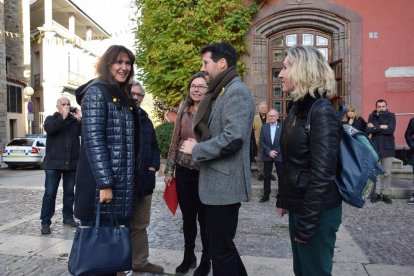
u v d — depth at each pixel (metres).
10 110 25.28
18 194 9.48
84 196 2.99
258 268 4.10
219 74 3.05
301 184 2.41
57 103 5.81
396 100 11.39
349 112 8.72
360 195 2.40
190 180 3.95
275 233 5.63
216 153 2.83
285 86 2.56
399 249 4.87
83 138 2.99
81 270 2.85
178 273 4.03
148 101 14.22
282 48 12.05
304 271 2.48
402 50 11.38
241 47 11.67
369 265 4.20
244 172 2.97
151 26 11.62
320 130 2.32
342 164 2.43
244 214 6.95
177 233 5.62
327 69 2.47
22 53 27.52
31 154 18.42
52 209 5.68
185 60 11.26
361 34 11.50
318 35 11.99
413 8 11.33
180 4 11.38
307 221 2.30
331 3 11.59
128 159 3.09
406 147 11.20
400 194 8.27
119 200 3.01
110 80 3.13
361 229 5.86
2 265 4.29
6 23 26.50
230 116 2.87
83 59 36.44
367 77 11.50
